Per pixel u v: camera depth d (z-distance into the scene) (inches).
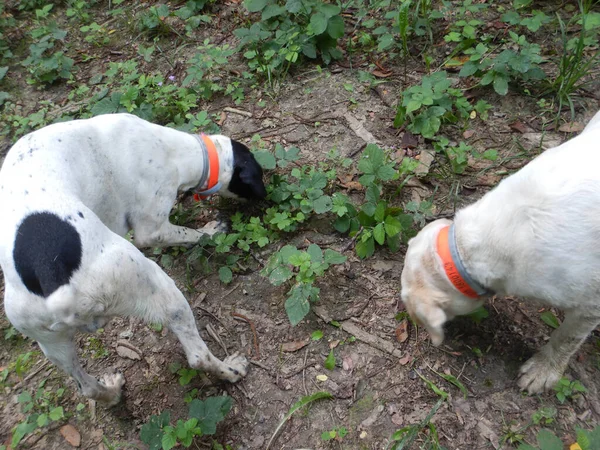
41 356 32.7
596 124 27.2
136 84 47.9
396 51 45.7
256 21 50.5
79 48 52.7
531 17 45.6
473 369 28.6
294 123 42.4
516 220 23.6
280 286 33.6
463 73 40.8
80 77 49.7
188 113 43.8
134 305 26.0
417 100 37.4
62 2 57.8
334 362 29.5
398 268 33.2
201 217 38.5
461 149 36.4
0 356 33.1
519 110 40.3
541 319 29.8
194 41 50.7
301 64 46.5
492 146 38.5
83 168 29.0
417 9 45.4
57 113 46.2
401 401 27.9
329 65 46.1
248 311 32.9
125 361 31.6
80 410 29.9
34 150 27.4
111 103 43.1
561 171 23.1
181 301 27.1
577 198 22.3
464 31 43.2
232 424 28.2
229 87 45.1
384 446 26.4
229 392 29.5
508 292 25.3
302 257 30.5
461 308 25.9
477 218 24.9
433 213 35.4
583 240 22.1
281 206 36.3
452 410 27.2
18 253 24.0
